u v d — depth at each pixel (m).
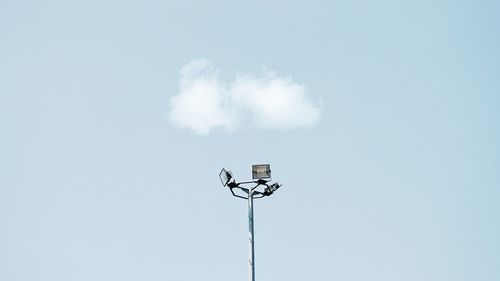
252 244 23.42
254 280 22.95
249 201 24.09
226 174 24.08
